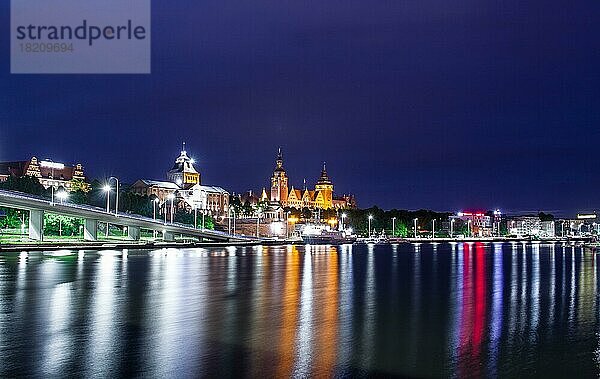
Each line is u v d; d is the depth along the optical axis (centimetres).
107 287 7325
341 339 4300
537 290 7919
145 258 13362
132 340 4122
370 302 6356
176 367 3412
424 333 4600
